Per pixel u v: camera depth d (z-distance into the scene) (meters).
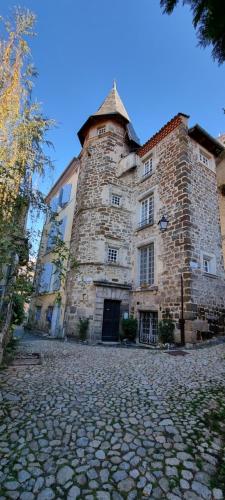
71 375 3.87
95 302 8.41
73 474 1.77
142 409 2.73
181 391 3.24
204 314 6.93
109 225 9.55
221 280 7.85
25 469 1.80
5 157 3.31
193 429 2.35
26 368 4.14
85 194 10.21
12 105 3.46
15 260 3.45
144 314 8.48
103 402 2.89
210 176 8.91
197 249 7.41
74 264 4.14
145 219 9.48
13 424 2.35
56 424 2.38
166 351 5.74
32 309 12.12
